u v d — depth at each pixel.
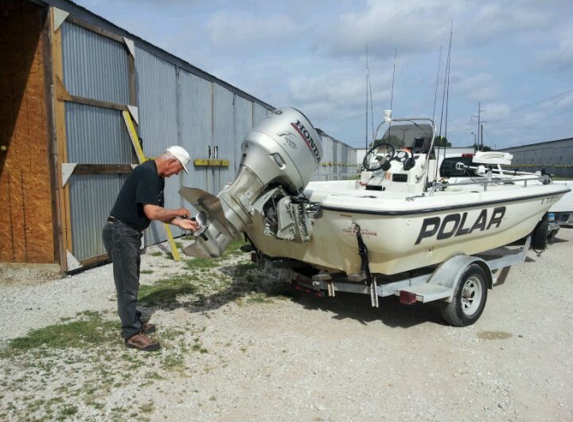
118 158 7.34
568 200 9.59
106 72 7.05
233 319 4.86
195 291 5.75
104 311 4.94
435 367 3.90
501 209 5.48
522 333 4.66
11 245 6.46
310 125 4.66
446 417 3.18
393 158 5.74
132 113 7.55
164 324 4.63
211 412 3.16
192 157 10.14
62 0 6.29
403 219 4.17
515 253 6.67
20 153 6.27
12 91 6.16
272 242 5.25
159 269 6.79
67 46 6.23
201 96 10.54
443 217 4.60
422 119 6.16
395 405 3.31
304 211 4.59
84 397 3.26
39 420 2.98
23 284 5.84
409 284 4.75
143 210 3.90
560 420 3.16
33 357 3.84
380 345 4.32
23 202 6.34
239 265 7.09
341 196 4.46
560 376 3.77
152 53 8.50
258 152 4.41
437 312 5.25
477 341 4.45
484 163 9.44
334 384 3.58
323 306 5.37
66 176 6.13
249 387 3.50
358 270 4.70
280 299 5.57
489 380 3.69
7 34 6.08
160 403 3.24
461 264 4.80
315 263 4.99
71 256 6.26
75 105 6.39
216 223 4.29
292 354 4.07
